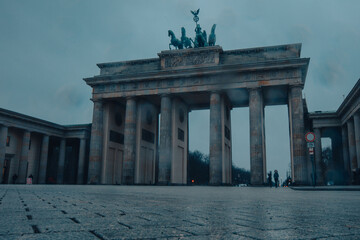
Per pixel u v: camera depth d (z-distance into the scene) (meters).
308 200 15.81
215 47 85.44
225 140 88.31
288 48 82.06
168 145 86.00
